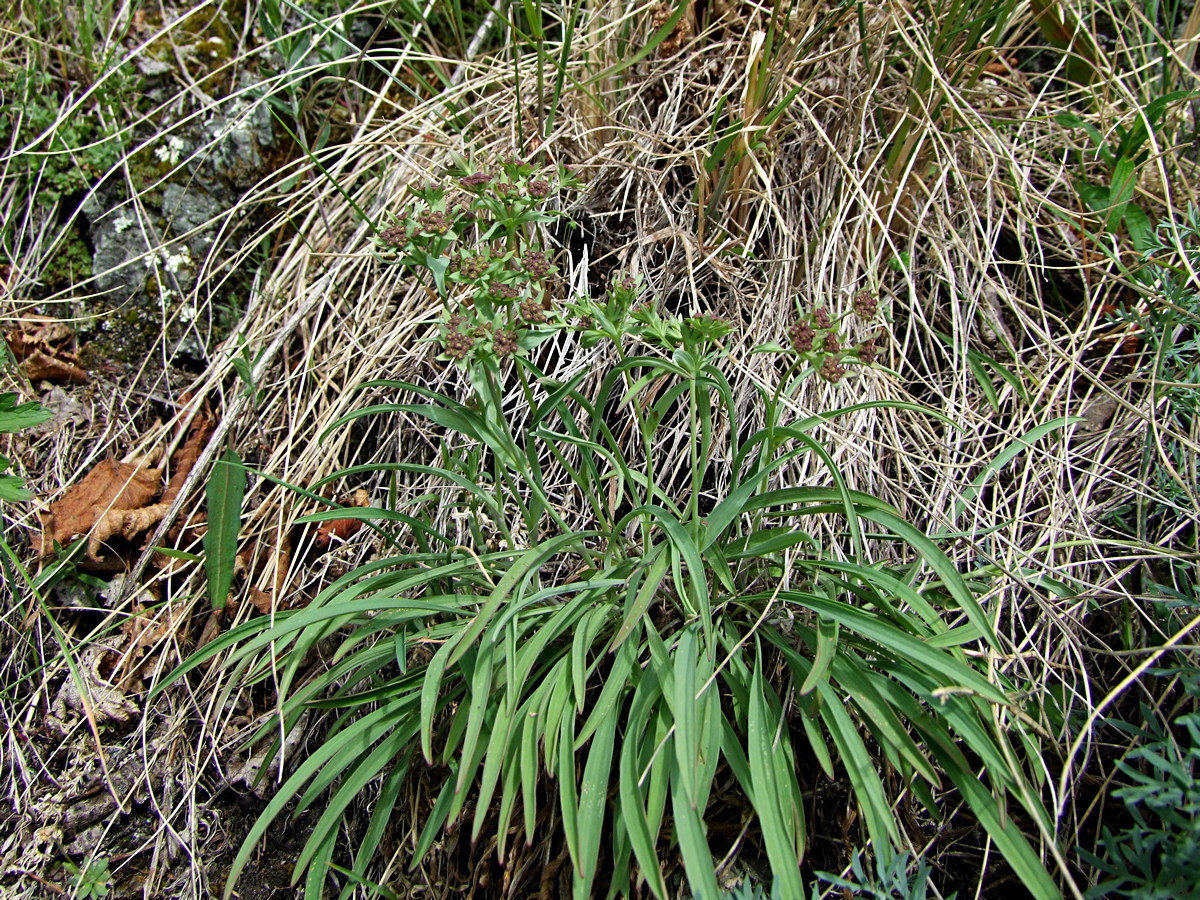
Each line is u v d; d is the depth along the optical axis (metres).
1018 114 0.47
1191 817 0.29
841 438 0.38
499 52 0.50
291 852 0.38
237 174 0.48
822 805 0.35
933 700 0.29
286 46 0.49
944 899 0.33
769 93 0.41
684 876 0.34
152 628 0.40
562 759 0.29
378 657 0.34
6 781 0.38
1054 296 0.43
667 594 0.35
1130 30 0.48
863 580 0.31
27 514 0.41
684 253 0.43
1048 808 0.33
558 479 0.40
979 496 0.36
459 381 0.42
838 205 0.43
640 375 0.41
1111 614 0.36
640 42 0.47
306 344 0.44
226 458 0.35
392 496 0.37
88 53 0.47
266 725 0.33
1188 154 0.45
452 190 0.44
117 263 0.46
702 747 0.29
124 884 0.37
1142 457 0.38
